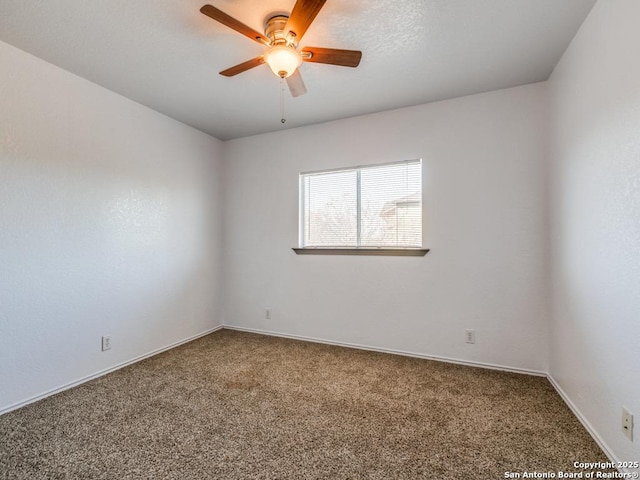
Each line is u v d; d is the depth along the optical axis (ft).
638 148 4.21
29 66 6.70
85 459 4.99
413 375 8.12
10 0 5.13
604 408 5.11
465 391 7.24
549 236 7.82
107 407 6.55
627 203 4.47
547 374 7.95
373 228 10.09
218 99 8.93
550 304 7.78
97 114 8.07
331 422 6.02
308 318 11.03
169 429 5.79
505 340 8.41
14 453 5.11
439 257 9.12
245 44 6.39
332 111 9.78
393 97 8.82
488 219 8.56
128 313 8.89
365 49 6.55
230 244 12.51
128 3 5.23
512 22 5.75
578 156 6.07
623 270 4.57
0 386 6.24
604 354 5.11
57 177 7.22
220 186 12.54
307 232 11.16
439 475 4.67
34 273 6.79
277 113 9.92
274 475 4.67
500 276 8.46
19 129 6.54
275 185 11.60
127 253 8.87
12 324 6.44
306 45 6.38
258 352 9.86
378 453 5.15
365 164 10.06
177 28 5.90
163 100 9.00
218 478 4.61
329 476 4.66
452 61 7.03
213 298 12.20
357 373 8.26
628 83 4.44
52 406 6.57
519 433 5.66
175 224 10.48
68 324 7.43
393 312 9.72
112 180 8.46
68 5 5.26
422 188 9.30
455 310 8.95
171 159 10.32
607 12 4.98
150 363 8.95
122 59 6.93
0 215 6.25
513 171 8.31
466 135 8.79
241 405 6.64
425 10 5.43
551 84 7.61
